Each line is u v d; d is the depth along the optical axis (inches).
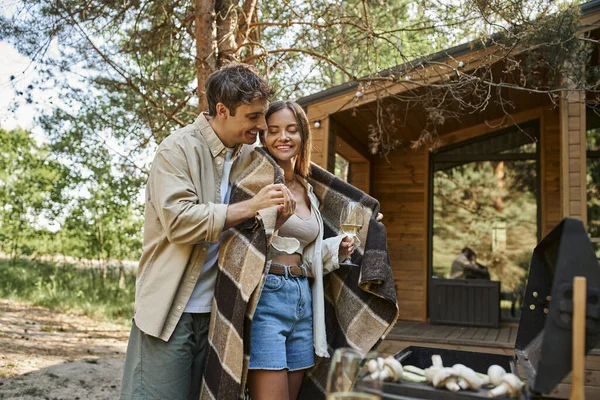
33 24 217.6
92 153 319.9
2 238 489.4
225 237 79.4
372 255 89.5
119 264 477.7
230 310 75.7
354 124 270.5
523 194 314.0
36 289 433.1
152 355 76.0
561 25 175.5
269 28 291.7
